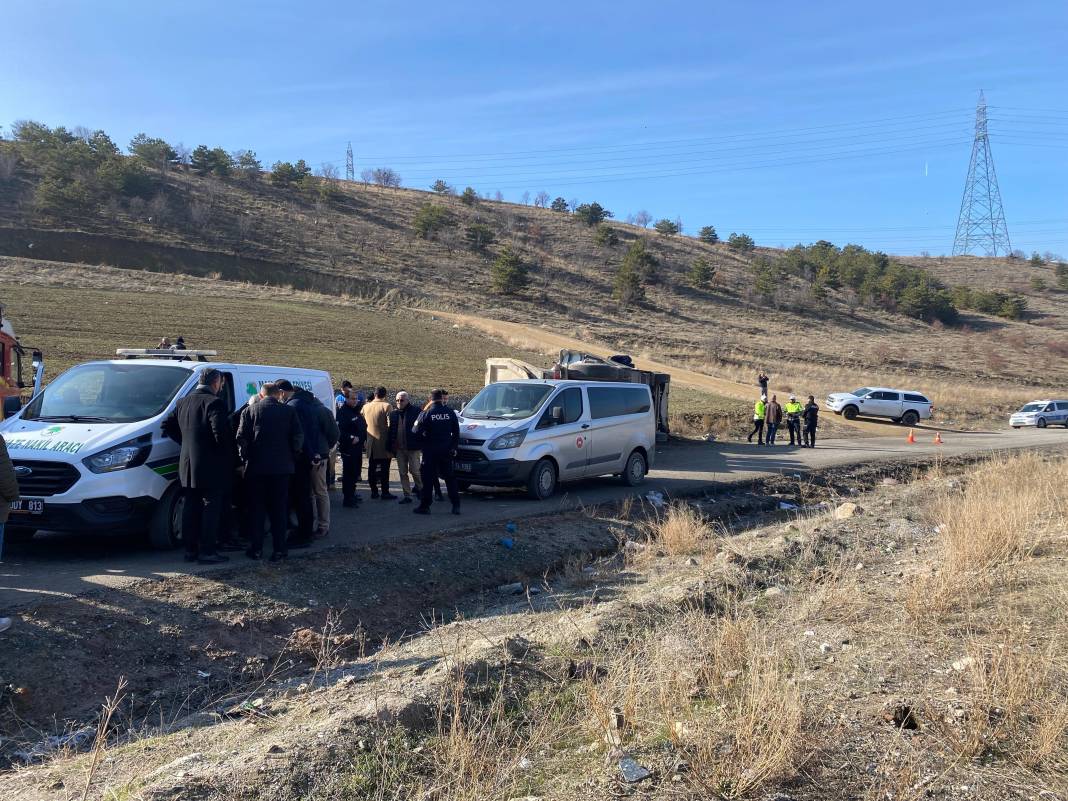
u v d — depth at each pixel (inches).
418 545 351.9
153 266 2500.0
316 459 337.7
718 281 3715.6
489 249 3641.7
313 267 2778.1
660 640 218.8
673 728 162.1
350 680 212.1
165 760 166.4
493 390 525.3
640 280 3208.7
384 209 4170.8
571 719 176.1
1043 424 1454.2
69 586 265.9
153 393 347.6
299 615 269.0
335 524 396.8
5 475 236.5
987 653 198.8
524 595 319.6
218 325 1478.8
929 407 1403.8
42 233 2475.4
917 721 170.1
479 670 196.5
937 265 5718.5
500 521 412.5
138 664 225.5
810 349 2568.9
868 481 672.4
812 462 747.4
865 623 239.6
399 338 1653.5
